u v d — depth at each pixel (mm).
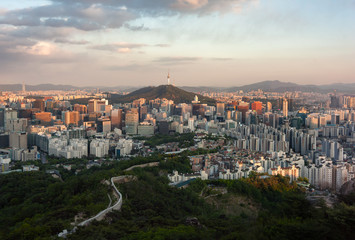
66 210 188875
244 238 137250
